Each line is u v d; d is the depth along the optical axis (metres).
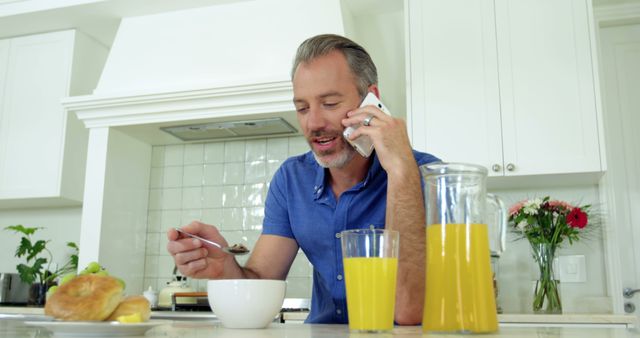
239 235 3.06
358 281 0.73
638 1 2.76
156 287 3.14
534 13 2.54
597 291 2.59
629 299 2.67
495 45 2.56
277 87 2.62
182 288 2.73
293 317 2.29
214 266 1.13
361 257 0.74
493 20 2.58
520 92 2.50
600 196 2.62
